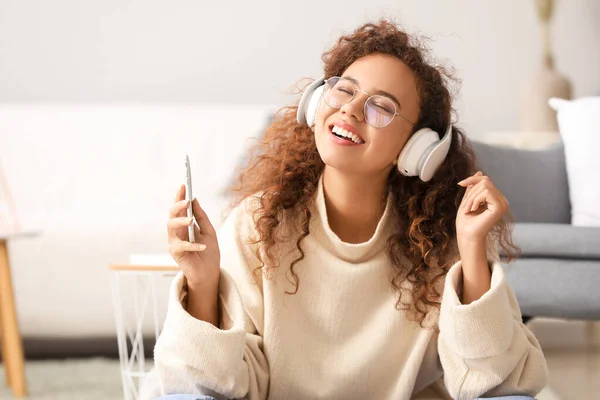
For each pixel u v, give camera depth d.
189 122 3.42
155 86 3.97
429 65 1.24
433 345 1.26
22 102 3.93
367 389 1.23
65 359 3.08
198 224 1.12
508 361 1.12
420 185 1.28
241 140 3.39
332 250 1.23
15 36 3.92
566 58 4.02
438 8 4.01
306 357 1.22
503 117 4.03
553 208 2.74
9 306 2.58
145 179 3.36
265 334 1.22
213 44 3.98
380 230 1.23
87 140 3.40
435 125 1.24
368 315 1.24
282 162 1.27
